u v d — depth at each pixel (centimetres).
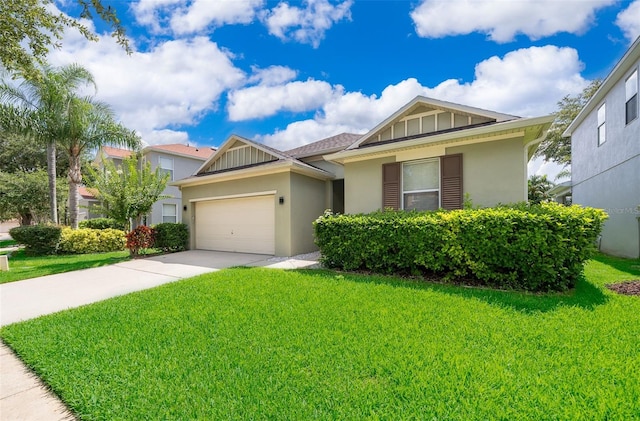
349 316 434
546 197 2219
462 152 809
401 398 251
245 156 1300
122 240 1461
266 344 352
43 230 1263
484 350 325
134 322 431
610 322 394
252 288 598
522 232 572
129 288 661
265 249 1146
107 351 345
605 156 1181
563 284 554
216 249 1301
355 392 259
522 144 738
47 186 1923
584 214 566
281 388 268
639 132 936
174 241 1308
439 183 846
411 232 684
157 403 252
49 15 528
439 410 234
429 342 346
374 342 350
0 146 2336
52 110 1287
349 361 309
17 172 2033
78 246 1323
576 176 1527
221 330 395
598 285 598
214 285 630
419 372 285
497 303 480
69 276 806
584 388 254
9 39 512
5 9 484
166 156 2080
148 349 347
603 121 1198
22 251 1405
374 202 950
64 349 354
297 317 434
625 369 283
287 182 1066
